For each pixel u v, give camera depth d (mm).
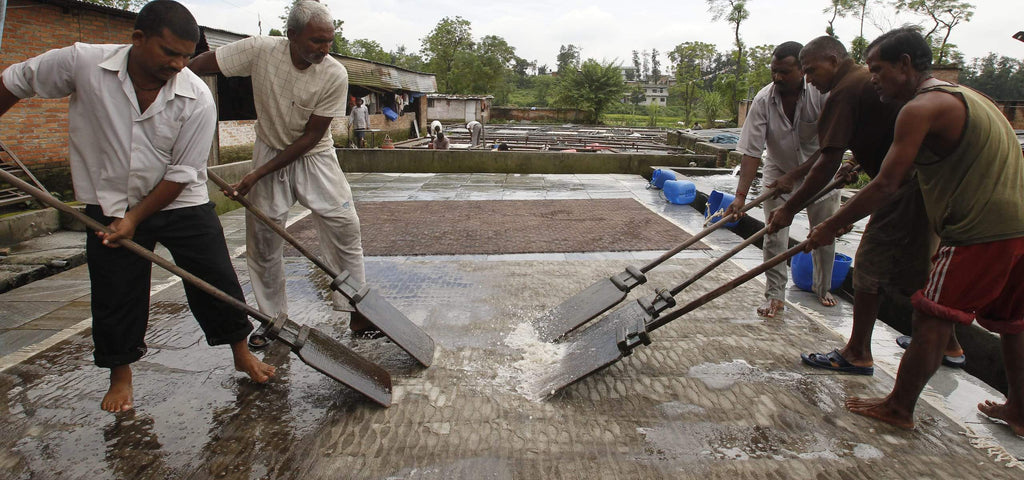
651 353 3215
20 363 3068
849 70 2932
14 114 6387
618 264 4938
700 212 8164
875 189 2293
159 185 2342
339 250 3463
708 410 2637
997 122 2186
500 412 2609
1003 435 2475
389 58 56344
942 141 2209
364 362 2801
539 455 2301
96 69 2182
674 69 56188
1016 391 2459
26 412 2588
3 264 4805
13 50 6598
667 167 11297
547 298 4082
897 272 2816
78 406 2641
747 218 6520
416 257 5137
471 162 11406
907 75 2354
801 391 2811
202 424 2504
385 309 3137
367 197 8383
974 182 2191
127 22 7957
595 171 11547
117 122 2225
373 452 2312
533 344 3307
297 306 3930
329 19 2797
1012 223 2186
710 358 3156
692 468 2227
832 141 2879
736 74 46531
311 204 3270
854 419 2572
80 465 2221
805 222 6547
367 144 16234
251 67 2994
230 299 2475
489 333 3480
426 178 10547
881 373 3023
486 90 59656
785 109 3631
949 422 2572
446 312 3818
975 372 3543
